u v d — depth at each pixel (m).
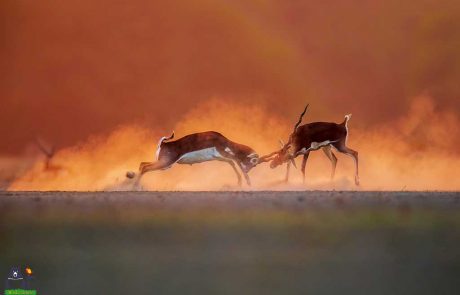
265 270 22.52
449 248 26.27
